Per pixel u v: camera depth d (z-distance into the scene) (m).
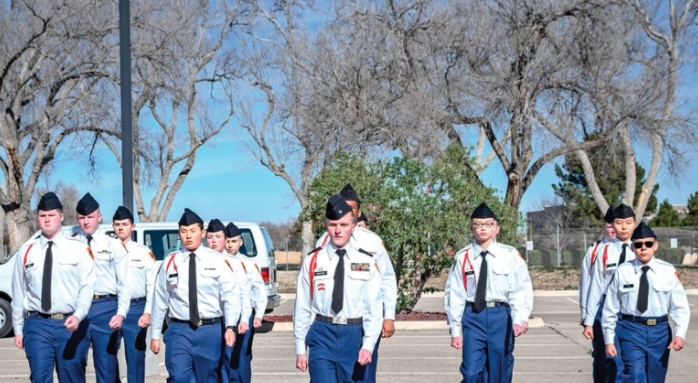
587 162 31.00
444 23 26.69
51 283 7.73
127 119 10.52
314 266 6.81
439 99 26.66
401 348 13.72
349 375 6.75
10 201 30.02
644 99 24.78
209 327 7.70
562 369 11.47
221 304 7.73
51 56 28.77
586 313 9.03
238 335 9.23
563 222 54.03
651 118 24.66
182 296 7.65
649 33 26.50
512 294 8.18
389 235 16.48
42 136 29.80
